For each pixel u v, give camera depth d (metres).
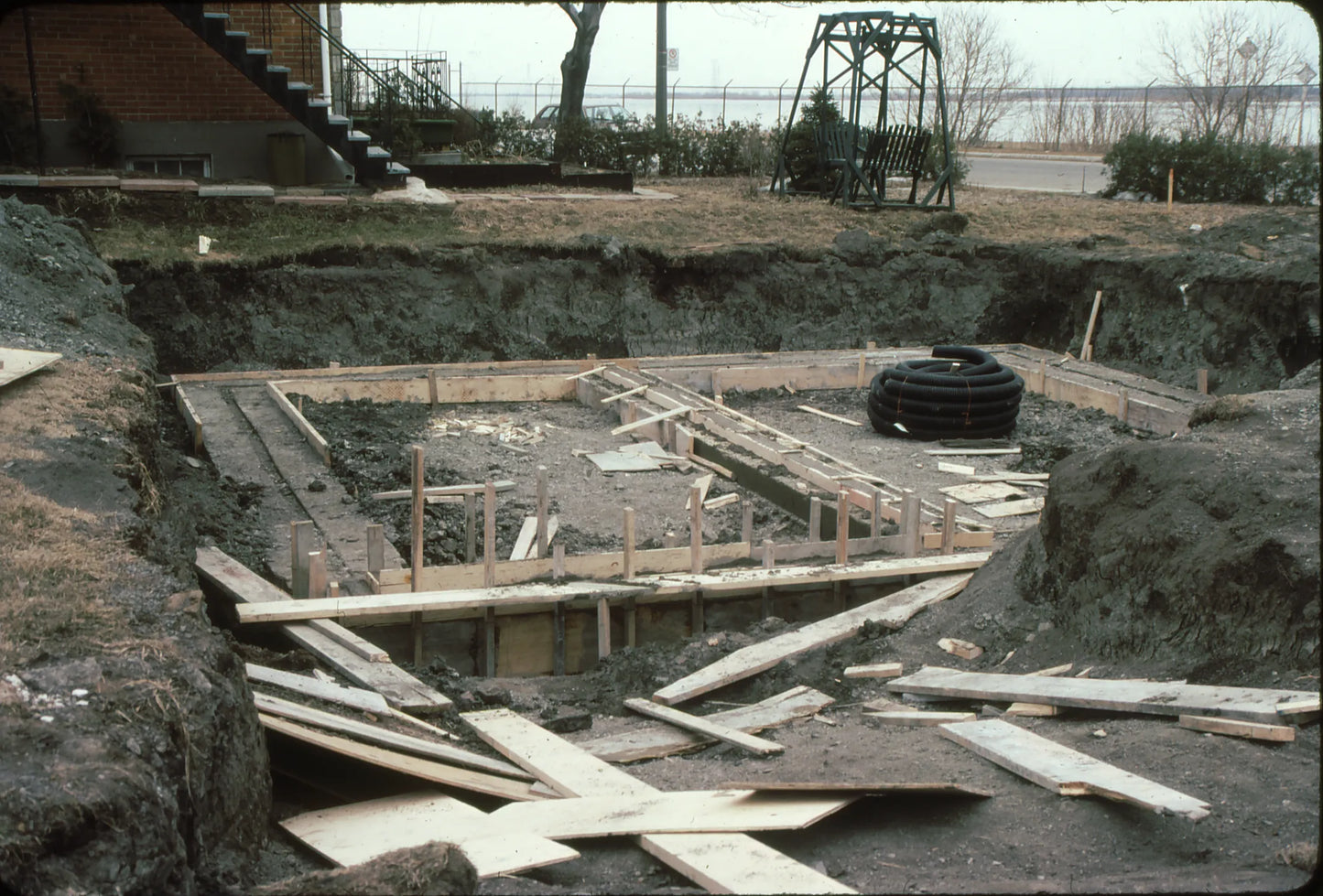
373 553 8.09
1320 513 6.21
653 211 19.78
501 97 35.19
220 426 12.38
